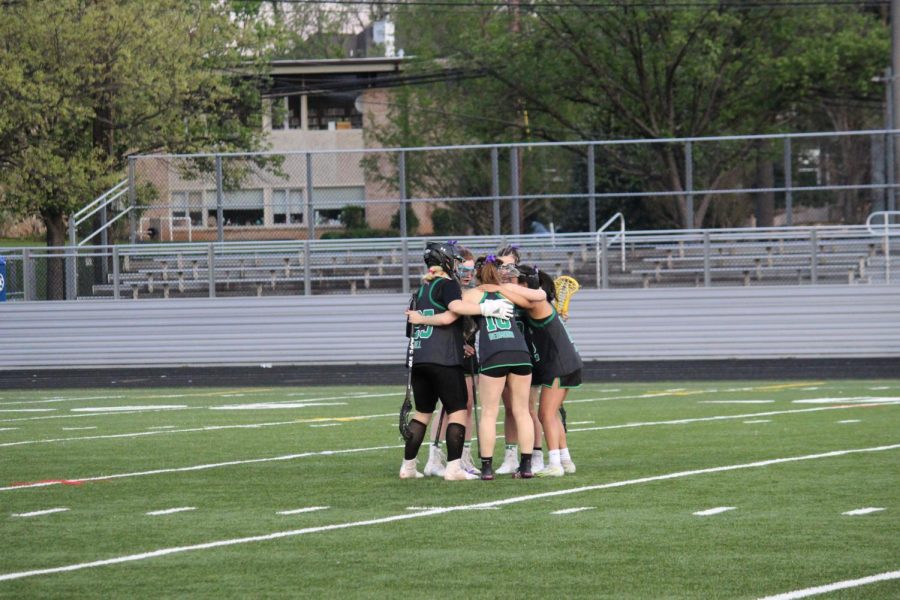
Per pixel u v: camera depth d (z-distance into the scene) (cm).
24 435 2752
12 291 5503
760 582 1286
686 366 4703
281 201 5672
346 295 5128
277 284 5462
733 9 7594
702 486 1905
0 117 6056
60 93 6256
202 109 7300
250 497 1862
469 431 2109
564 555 1426
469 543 1500
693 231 5050
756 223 5484
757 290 4916
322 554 1447
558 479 2003
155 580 1327
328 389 4075
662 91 7806
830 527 1568
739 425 2762
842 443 2408
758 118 8012
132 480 2050
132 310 5228
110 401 3722
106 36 6397
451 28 9731
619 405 3303
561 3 7669
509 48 7888
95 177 6412
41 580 1333
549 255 5356
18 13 6219
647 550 1447
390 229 5538
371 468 2161
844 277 5147
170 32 6850
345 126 10725
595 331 4997
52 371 5119
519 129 8200
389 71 9988
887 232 4928
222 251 5306
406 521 1648
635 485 1927
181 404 3550
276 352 5153
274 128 10575
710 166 5578
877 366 4562
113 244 5812
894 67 6025
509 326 1988
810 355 4888
